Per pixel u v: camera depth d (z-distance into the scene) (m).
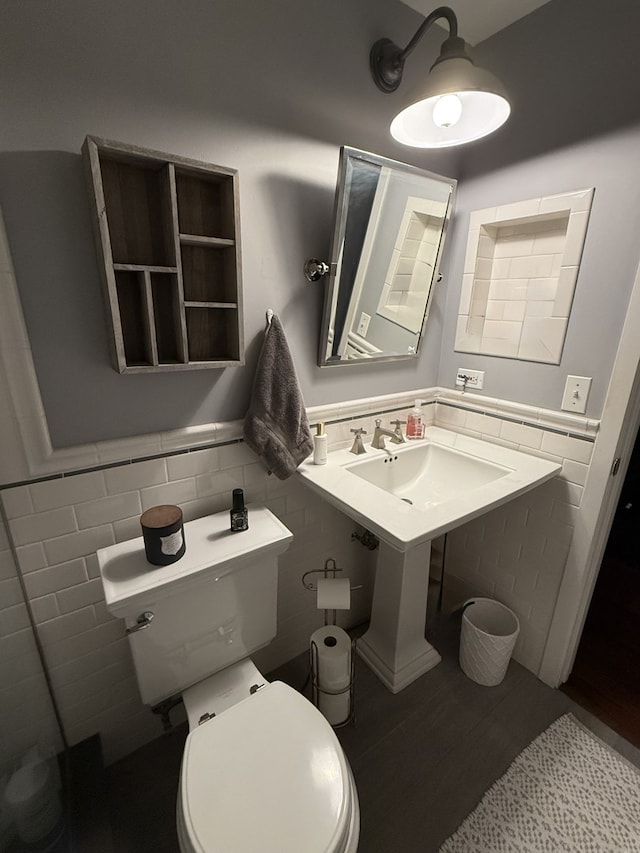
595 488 1.33
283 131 1.10
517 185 1.38
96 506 1.04
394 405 1.65
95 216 0.82
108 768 1.24
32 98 0.78
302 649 1.65
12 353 0.85
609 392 1.25
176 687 1.08
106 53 0.83
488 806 1.16
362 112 1.24
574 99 1.20
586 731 1.37
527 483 1.27
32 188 0.81
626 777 1.23
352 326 1.37
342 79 1.17
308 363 1.35
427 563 1.48
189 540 1.10
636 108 1.09
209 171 0.91
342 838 0.77
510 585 1.65
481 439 1.65
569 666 1.55
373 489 1.21
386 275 1.38
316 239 1.24
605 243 1.21
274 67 1.04
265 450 1.19
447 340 1.72
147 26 0.86
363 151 1.14
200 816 0.78
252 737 0.91
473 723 1.39
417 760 1.27
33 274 0.85
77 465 0.99
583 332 1.30
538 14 1.24
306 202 1.19
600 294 1.24
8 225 0.81
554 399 1.41
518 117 1.34
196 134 0.97
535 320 1.43
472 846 1.07
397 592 1.47
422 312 1.56
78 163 0.85
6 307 0.83
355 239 1.25
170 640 1.03
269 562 1.15
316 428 1.43
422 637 1.61
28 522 0.96
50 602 1.04
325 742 0.90
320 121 1.16
